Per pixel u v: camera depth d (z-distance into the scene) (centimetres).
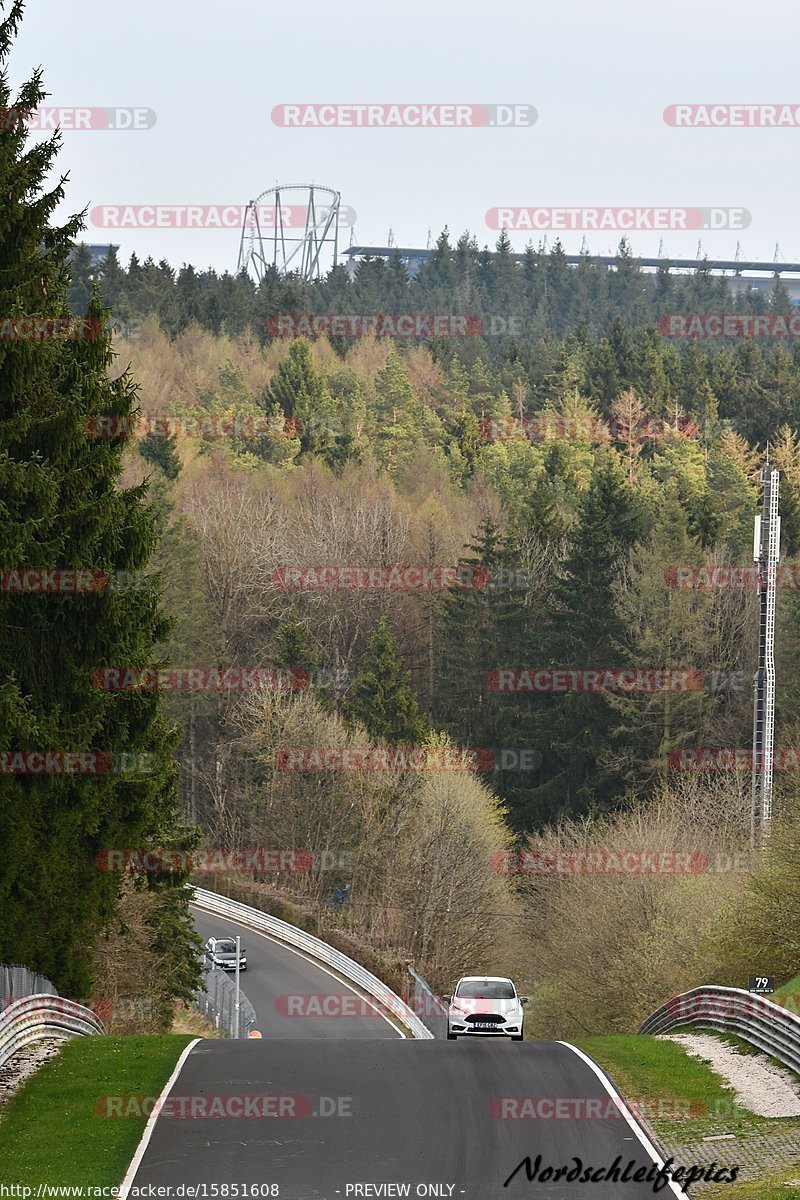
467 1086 3275
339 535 13388
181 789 12300
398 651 13100
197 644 12069
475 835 9456
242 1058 3584
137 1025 6197
